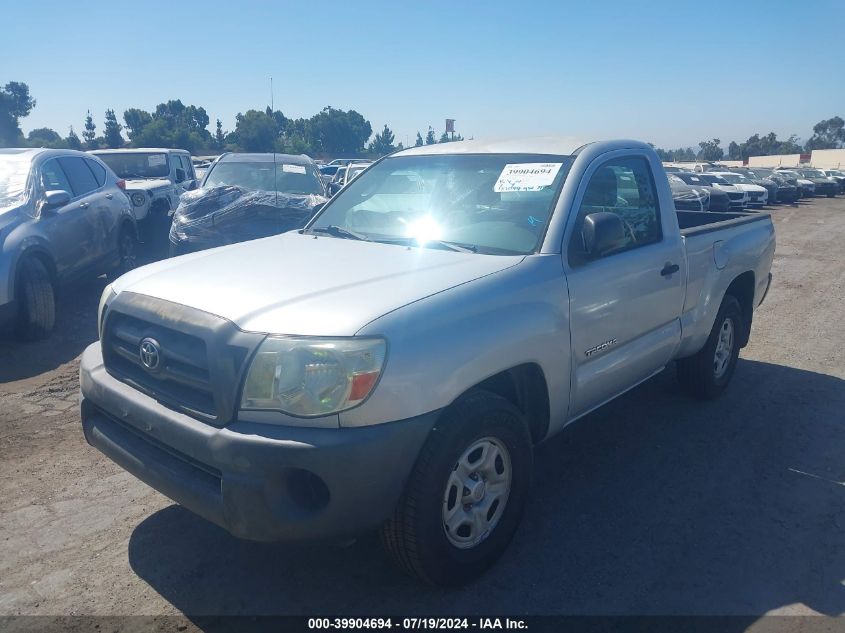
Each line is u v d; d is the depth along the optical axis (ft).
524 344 10.61
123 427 10.69
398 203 14.25
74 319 25.57
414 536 9.44
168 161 45.24
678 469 14.48
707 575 10.88
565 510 12.78
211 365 9.00
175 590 10.34
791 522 12.50
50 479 13.71
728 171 114.83
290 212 28.17
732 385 19.74
